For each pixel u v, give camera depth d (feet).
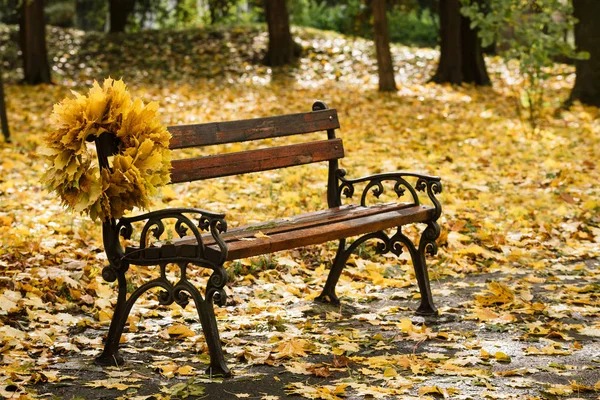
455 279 22.86
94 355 16.28
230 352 16.51
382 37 65.00
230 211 28.86
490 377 15.05
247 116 53.11
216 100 60.44
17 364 14.98
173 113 54.49
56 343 16.63
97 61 81.05
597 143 43.32
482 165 37.96
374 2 64.95
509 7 44.65
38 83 73.82
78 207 15.38
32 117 52.80
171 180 17.26
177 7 104.12
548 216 28.91
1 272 20.44
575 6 56.49
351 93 64.13
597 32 56.18
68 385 14.57
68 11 103.40
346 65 77.51
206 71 76.23
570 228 27.61
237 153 18.65
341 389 14.20
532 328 17.92
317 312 19.61
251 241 15.98
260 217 27.68
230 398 14.07
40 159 39.04
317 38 83.87
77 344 16.83
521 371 15.29
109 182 15.56
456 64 69.97
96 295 19.98
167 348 16.88
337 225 17.83
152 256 15.72
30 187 32.50
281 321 18.60
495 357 16.19
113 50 83.41
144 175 15.69
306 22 105.81
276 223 18.13
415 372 15.15
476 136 45.42
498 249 25.62
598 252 25.31
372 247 24.93
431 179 19.72
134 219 15.90
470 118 51.65
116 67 78.89
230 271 22.06
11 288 19.27
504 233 26.68
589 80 56.65
